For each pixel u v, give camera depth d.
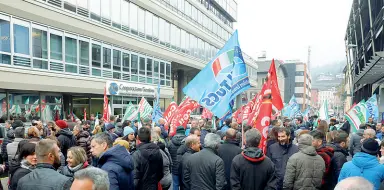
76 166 3.71
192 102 9.20
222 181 4.39
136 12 23.52
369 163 3.78
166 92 28.11
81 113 20.20
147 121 10.55
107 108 11.40
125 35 21.97
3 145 6.82
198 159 4.50
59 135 6.61
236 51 5.98
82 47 18.25
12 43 13.77
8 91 14.84
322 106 15.34
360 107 10.84
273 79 5.30
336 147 4.89
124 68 22.31
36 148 3.29
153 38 25.92
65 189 3.03
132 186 3.88
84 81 18.17
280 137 5.16
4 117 13.45
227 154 5.14
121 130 8.97
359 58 26.72
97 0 19.27
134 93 22.94
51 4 15.79
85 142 7.06
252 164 4.16
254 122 5.96
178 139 6.66
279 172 5.11
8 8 13.43
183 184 4.89
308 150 4.36
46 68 15.73
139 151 4.60
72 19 17.17
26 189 3.05
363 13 23.97
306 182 4.27
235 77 5.96
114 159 3.69
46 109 17.31
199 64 35.34
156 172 4.70
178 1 30.50
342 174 3.99
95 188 2.21
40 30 15.34
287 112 19.70
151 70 25.97
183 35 31.56
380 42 18.67
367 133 6.22
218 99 6.18
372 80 21.38
